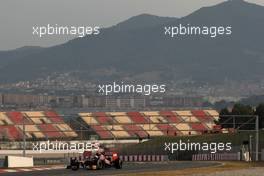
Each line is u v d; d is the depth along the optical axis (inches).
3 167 5270.7
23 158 5649.6
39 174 3890.3
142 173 4062.5
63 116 7667.3
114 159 4682.6
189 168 4837.6
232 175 3973.9
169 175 3905.0
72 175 3784.5
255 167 5113.2
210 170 4534.9
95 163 4549.7
